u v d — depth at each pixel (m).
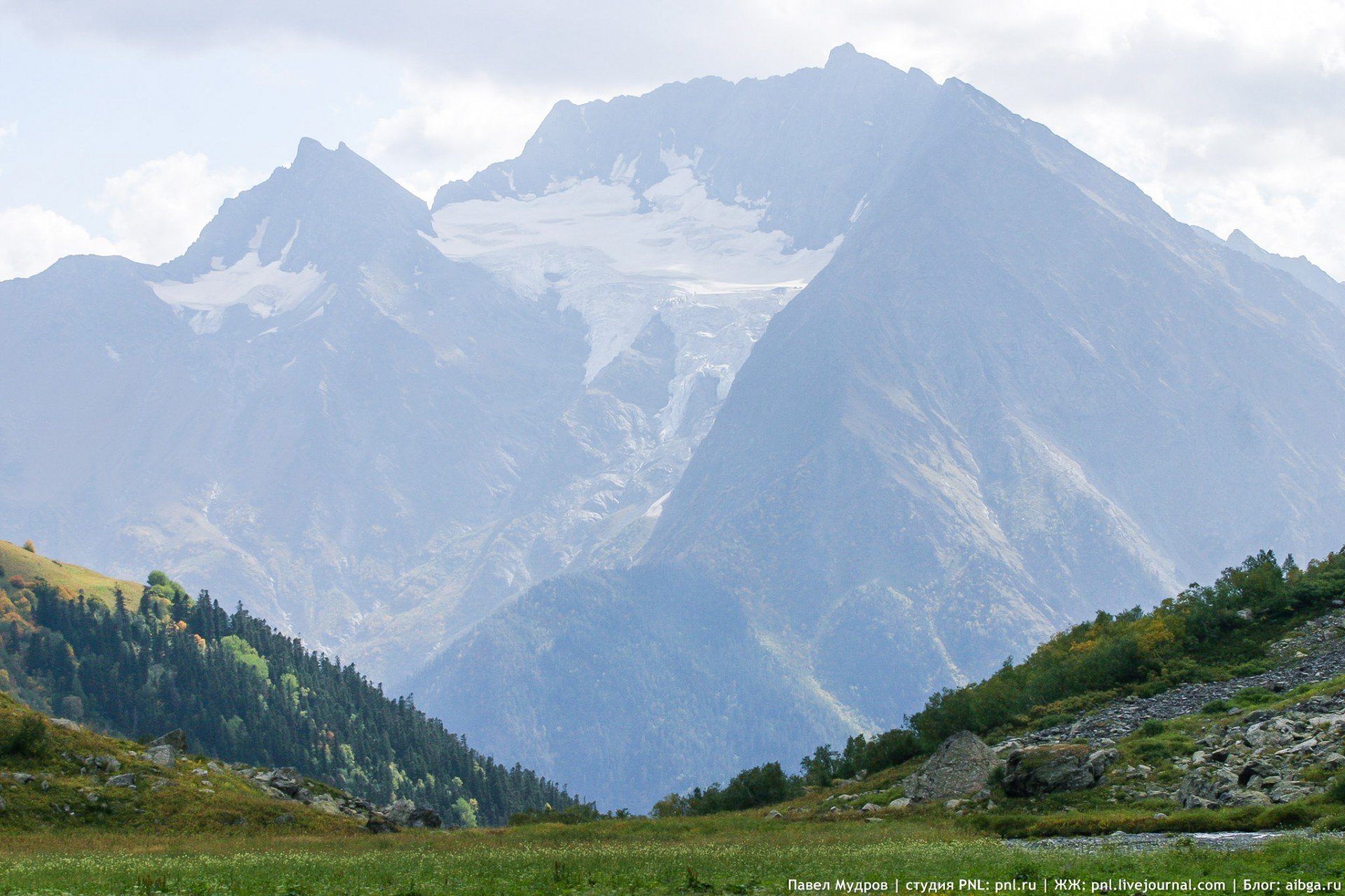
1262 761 69.19
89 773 100.00
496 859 66.06
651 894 51.50
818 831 76.69
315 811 103.94
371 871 61.44
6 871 62.34
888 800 87.81
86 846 81.31
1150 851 55.06
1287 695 86.88
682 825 91.62
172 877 60.09
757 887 52.25
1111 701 99.50
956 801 79.88
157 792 97.75
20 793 92.31
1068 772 74.94
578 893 52.00
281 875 60.03
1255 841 55.59
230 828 94.50
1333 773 64.75
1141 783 73.44
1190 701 92.25
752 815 95.62
